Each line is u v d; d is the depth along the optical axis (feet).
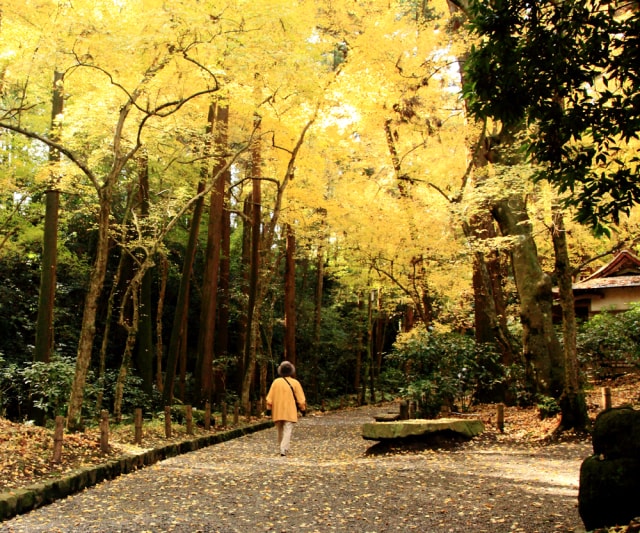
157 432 36.81
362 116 50.85
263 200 68.03
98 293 31.71
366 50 45.98
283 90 44.62
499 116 15.10
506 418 42.37
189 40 31.01
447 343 45.91
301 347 93.50
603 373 62.13
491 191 38.50
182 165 50.80
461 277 60.08
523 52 14.21
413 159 54.34
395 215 54.39
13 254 58.54
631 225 43.60
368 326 90.79
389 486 22.03
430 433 33.22
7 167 48.26
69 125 41.24
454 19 44.60
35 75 32.19
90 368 59.00
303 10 42.24
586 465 14.03
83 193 47.75
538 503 18.53
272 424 54.65
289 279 71.26
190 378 72.49
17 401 48.57
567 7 13.83
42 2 28.94
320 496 20.62
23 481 20.31
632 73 14.93
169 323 82.48
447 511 17.92
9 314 61.05
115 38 28.99
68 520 17.38
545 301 42.19
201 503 19.71
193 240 50.60
